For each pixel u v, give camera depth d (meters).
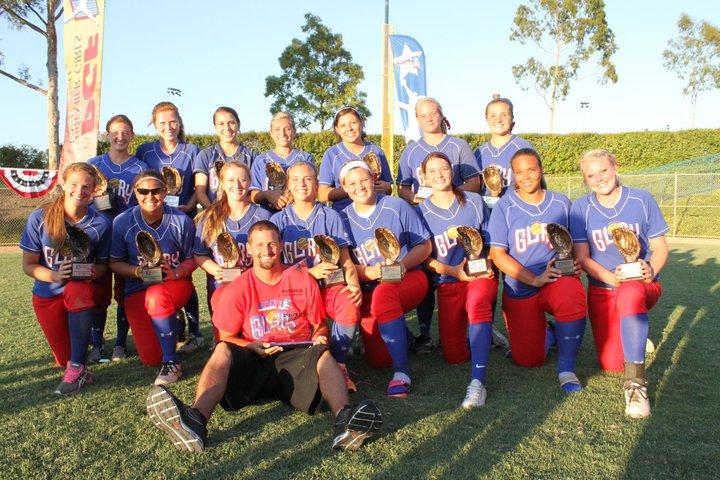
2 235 15.93
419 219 4.29
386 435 2.96
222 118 5.36
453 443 2.84
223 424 3.18
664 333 5.00
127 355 4.73
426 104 5.09
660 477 2.46
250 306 3.41
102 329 4.63
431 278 4.68
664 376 3.83
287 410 3.36
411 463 2.63
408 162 5.29
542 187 4.24
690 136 30.58
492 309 3.74
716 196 19.75
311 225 4.12
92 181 4.08
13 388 3.86
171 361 4.00
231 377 3.16
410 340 4.78
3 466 2.69
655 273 3.73
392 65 11.06
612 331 3.92
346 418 2.79
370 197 4.20
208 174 5.42
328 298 3.83
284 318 3.43
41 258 4.19
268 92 31.47
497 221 4.15
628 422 3.07
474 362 3.58
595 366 4.16
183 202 5.38
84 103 9.53
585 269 3.96
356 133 5.06
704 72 45.66
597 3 38.59
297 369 3.18
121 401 3.58
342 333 3.78
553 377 3.92
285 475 2.54
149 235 3.94
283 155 5.29
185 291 4.21
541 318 4.05
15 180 14.33
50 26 19.19
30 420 3.27
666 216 17.83
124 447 2.88
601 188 3.86
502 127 5.05
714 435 2.87
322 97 31.08
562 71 40.69
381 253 3.88
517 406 3.35
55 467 2.67
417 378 4.01
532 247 4.06
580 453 2.70
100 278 4.41
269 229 3.35
